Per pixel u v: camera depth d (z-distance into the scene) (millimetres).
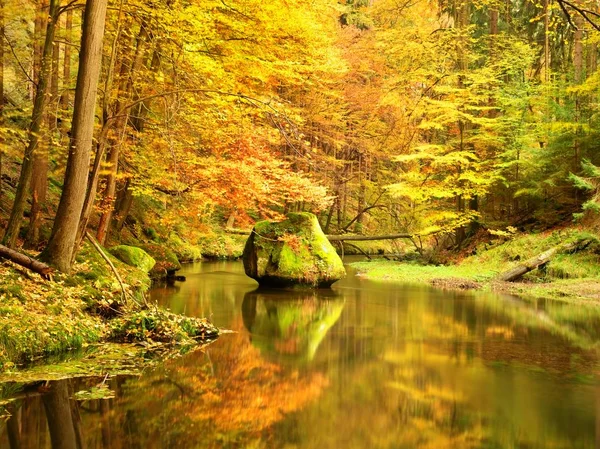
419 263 21969
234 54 11836
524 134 19859
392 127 24797
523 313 11062
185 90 9750
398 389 5691
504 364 6848
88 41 8180
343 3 26672
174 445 4105
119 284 9531
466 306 12000
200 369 6426
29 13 9992
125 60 12734
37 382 5645
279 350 7566
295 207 25969
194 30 10727
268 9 11766
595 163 18344
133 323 7969
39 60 11477
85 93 8250
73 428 4383
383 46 23422
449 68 22297
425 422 4645
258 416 4809
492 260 18172
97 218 15945
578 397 5398
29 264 7840
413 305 12180
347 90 24219
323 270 14961
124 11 10117
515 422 4688
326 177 22750
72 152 8383
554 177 18656
